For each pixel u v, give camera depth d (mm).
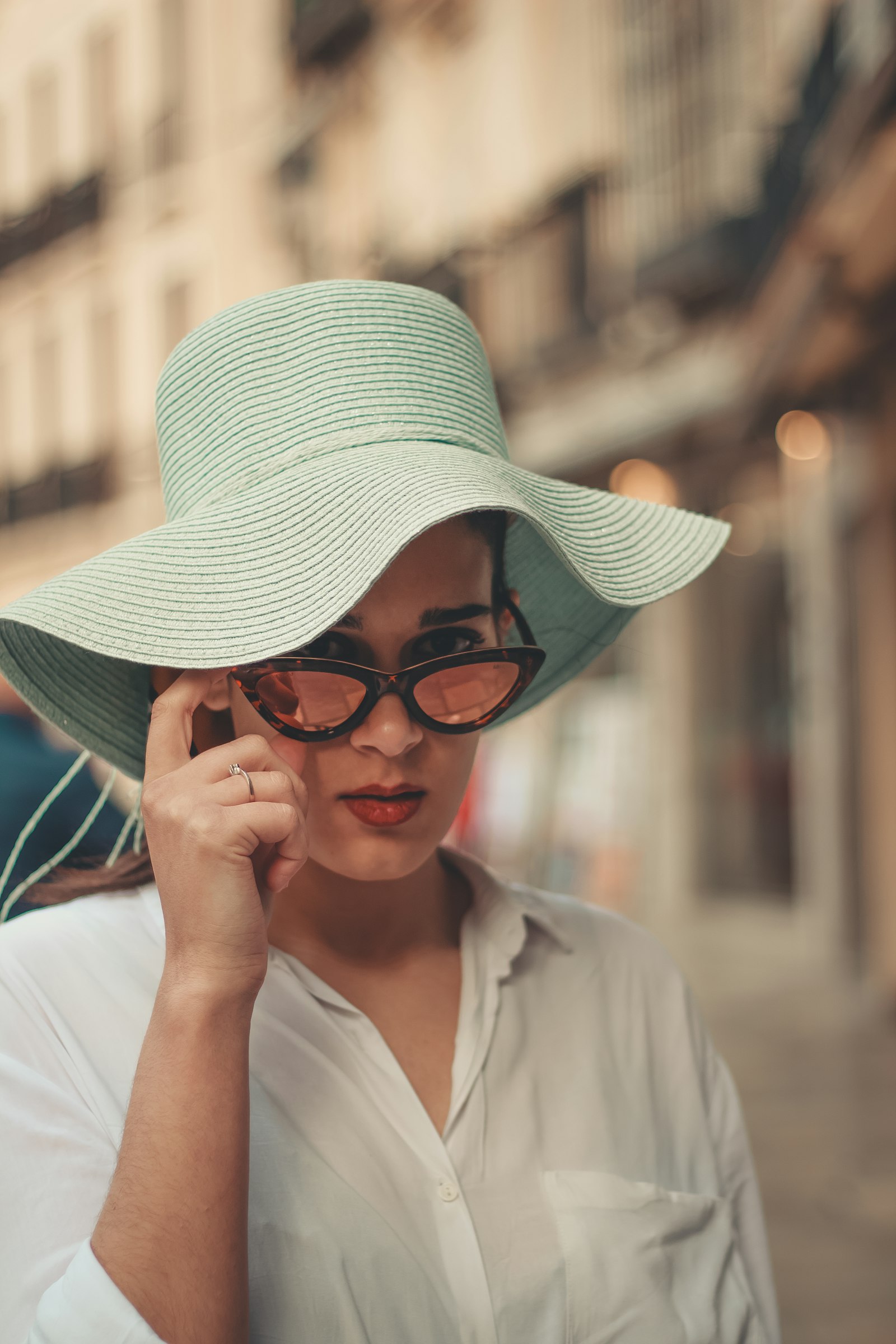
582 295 10969
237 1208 882
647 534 1188
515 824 11477
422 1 11891
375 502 983
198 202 13375
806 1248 3445
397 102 12508
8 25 13664
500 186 11516
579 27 10727
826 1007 6867
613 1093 1237
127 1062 1045
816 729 8727
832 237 5852
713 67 9633
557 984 1276
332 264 12945
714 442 9922
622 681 11797
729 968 8242
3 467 15914
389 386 1109
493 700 1081
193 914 920
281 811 937
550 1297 1070
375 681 1026
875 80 4723
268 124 13070
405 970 1207
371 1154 1055
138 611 985
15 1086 986
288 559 1001
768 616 10633
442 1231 1054
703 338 10352
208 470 1113
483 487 979
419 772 1067
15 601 1010
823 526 8516
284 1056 1083
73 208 13992
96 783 2467
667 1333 1098
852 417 7621
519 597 1310
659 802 11258
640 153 10305
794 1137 4461
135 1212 861
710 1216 1231
